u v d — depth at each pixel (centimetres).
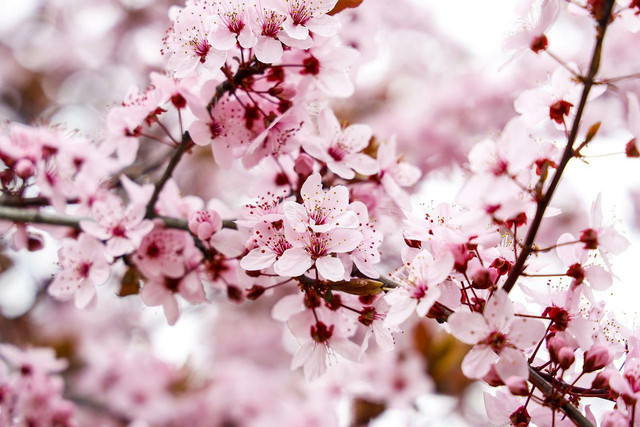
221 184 107
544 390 58
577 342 58
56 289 63
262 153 62
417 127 107
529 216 59
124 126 63
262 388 98
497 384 57
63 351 93
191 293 63
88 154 65
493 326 57
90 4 119
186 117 69
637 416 57
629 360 58
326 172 63
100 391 92
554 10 59
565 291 59
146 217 63
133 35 117
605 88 59
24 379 68
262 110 62
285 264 58
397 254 83
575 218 91
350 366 78
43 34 120
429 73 121
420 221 59
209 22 60
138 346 98
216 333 115
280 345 117
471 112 108
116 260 64
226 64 61
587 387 59
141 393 92
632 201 106
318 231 58
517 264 57
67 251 64
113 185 67
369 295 59
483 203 56
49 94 116
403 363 79
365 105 115
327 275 57
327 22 60
